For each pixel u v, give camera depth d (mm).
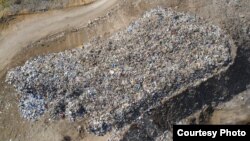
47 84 50406
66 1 58875
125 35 53438
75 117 48719
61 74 51000
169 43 52344
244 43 53969
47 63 52125
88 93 49719
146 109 48969
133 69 50688
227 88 51906
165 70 50625
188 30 53312
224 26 54344
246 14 55750
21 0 58906
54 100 49812
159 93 49469
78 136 47594
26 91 50500
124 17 55750
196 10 55531
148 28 53438
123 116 48344
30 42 55000
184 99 50000
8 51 54438
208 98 51156
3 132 48469
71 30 55656
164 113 49312
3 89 51219
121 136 47281
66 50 53469
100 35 54500
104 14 56875
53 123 48531
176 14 54750
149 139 48250
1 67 52969
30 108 49562
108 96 49531
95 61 51625
